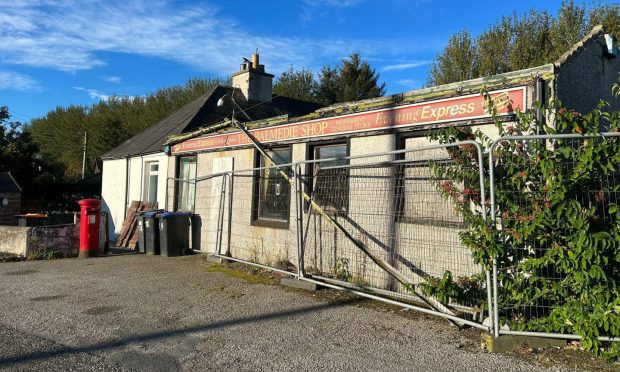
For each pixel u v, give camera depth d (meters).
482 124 6.20
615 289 4.51
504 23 24.52
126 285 8.02
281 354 4.78
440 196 6.28
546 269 4.86
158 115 39.94
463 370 4.31
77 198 31.48
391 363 4.51
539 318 4.91
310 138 8.79
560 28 22.34
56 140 47.28
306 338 5.25
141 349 4.95
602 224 4.60
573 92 6.10
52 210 30.80
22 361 4.61
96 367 4.47
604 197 4.63
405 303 6.51
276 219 9.70
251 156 10.37
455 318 5.34
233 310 6.40
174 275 8.86
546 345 4.78
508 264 4.90
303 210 8.84
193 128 14.16
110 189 17.00
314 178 8.76
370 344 5.03
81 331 5.53
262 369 4.42
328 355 4.74
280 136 9.52
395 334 5.35
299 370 4.39
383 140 7.51
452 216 6.43
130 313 6.28
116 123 43.03
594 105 6.56
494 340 4.74
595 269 4.43
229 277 8.62
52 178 31.42
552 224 4.71
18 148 30.38
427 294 5.62
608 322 4.41
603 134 4.52
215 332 5.48
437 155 6.71
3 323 5.85
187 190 12.69
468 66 25.64
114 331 5.53
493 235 4.74
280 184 9.64
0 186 24.89
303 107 18.03
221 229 10.75
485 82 6.26
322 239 8.45
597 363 4.39
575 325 4.60
